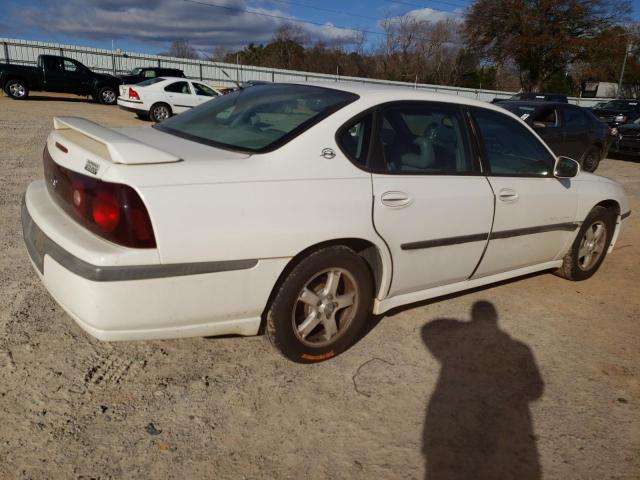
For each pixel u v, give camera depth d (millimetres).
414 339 3467
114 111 18922
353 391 2867
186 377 2865
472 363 3240
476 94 39344
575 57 41188
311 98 3221
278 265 2637
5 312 3314
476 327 3701
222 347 3182
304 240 2668
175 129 3326
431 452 2467
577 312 4102
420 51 52094
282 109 3148
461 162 3496
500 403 2871
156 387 2758
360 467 2344
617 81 48562
